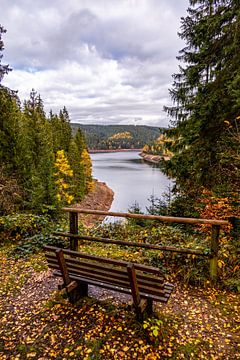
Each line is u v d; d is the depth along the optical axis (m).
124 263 2.33
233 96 5.39
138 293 2.29
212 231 3.28
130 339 2.40
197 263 3.66
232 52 6.00
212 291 3.33
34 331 2.57
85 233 5.57
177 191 7.62
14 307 3.03
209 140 6.38
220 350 2.31
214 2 6.68
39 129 17.78
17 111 17.11
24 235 5.62
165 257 4.05
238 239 4.49
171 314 2.84
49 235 5.32
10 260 4.55
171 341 2.41
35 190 11.80
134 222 6.68
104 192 31.38
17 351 2.30
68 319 2.72
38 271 4.03
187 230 5.89
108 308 2.86
